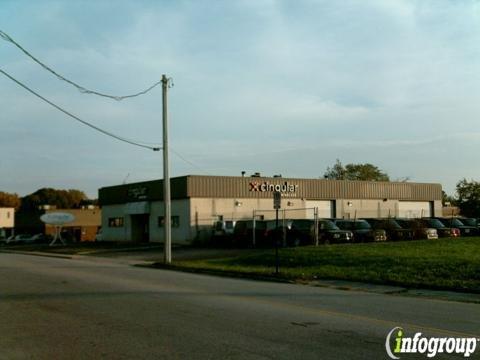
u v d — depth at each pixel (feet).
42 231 257.34
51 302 41.93
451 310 38.42
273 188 155.63
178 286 53.16
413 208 188.55
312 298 44.37
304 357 24.23
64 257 115.24
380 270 62.90
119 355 25.27
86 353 25.85
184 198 142.82
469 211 214.69
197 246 133.08
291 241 108.78
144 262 93.15
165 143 87.15
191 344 26.94
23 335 30.12
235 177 148.56
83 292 47.80
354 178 305.12
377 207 178.09
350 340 27.61
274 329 30.40
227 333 29.37
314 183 164.45
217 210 144.66
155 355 25.05
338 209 168.96
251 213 150.61
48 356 25.54
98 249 136.98
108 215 181.37
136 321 33.27
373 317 34.58
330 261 72.43
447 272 57.88
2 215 306.76
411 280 55.47
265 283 58.23
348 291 51.03
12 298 44.60
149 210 157.69
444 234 127.03
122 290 49.16
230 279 62.95
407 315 35.70
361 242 113.19
